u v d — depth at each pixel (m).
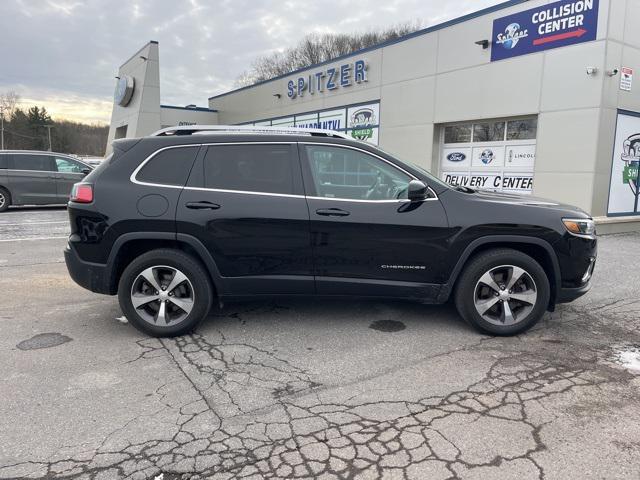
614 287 5.94
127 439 2.67
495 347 3.97
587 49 10.37
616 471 2.39
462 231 4.03
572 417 2.88
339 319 4.65
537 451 2.55
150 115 24.03
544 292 4.10
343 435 2.71
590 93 10.41
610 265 7.27
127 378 3.40
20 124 93.31
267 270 4.09
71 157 14.36
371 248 4.05
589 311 4.95
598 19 10.13
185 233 4.01
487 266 4.08
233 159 4.13
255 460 2.49
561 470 2.40
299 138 4.18
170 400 3.10
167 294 4.12
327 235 4.03
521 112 11.78
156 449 2.58
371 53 16.36
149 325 4.12
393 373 3.49
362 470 2.40
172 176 4.10
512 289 4.15
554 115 11.11
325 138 4.20
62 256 7.74
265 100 23.52
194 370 3.54
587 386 3.28
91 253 4.07
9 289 5.75
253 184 4.09
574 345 4.02
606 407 3.00
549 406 3.01
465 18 12.94
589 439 2.66
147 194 4.03
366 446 2.60
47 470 2.40
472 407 3.00
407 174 4.14
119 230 4.01
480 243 4.05
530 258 4.07
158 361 3.70
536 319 4.15
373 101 16.47
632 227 11.17
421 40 14.35
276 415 2.92
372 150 4.17
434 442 2.63
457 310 4.45
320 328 4.41
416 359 3.73
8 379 3.37
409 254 4.07
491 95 12.46
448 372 3.50
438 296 4.16
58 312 4.88
